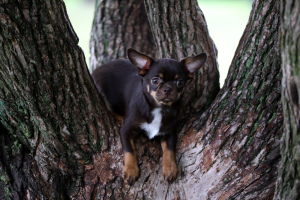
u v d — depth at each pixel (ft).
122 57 26.08
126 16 26.21
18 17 14.39
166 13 18.75
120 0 26.11
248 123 16.12
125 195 16.88
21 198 16.37
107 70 21.22
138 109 18.06
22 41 14.65
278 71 15.79
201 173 16.62
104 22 26.30
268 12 16.02
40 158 16.81
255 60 16.24
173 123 17.92
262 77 16.06
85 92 16.69
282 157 12.83
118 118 19.21
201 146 16.98
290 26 11.08
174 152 17.51
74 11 68.28
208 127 17.07
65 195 17.01
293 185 12.32
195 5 18.90
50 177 16.79
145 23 26.55
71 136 16.67
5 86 15.42
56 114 16.16
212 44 19.52
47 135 16.37
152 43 26.81
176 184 16.99
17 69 14.99
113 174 17.06
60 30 15.38
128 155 17.21
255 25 16.39
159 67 17.90
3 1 14.07
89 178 17.08
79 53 16.31
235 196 15.89
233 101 16.61
